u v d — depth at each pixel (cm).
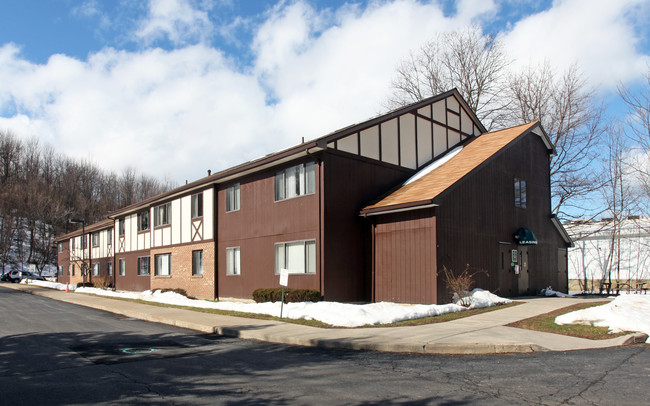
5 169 8275
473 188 1841
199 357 946
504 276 1955
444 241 1658
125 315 1806
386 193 1933
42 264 7306
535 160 2317
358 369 810
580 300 1734
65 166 8775
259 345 1087
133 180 9338
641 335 983
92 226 4459
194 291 2517
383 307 1455
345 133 1834
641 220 2803
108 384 729
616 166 2872
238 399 638
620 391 634
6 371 827
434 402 604
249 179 2170
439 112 2328
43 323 1556
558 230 2433
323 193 1761
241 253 2191
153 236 3008
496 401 602
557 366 785
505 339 990
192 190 2578
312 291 1712
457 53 3725
